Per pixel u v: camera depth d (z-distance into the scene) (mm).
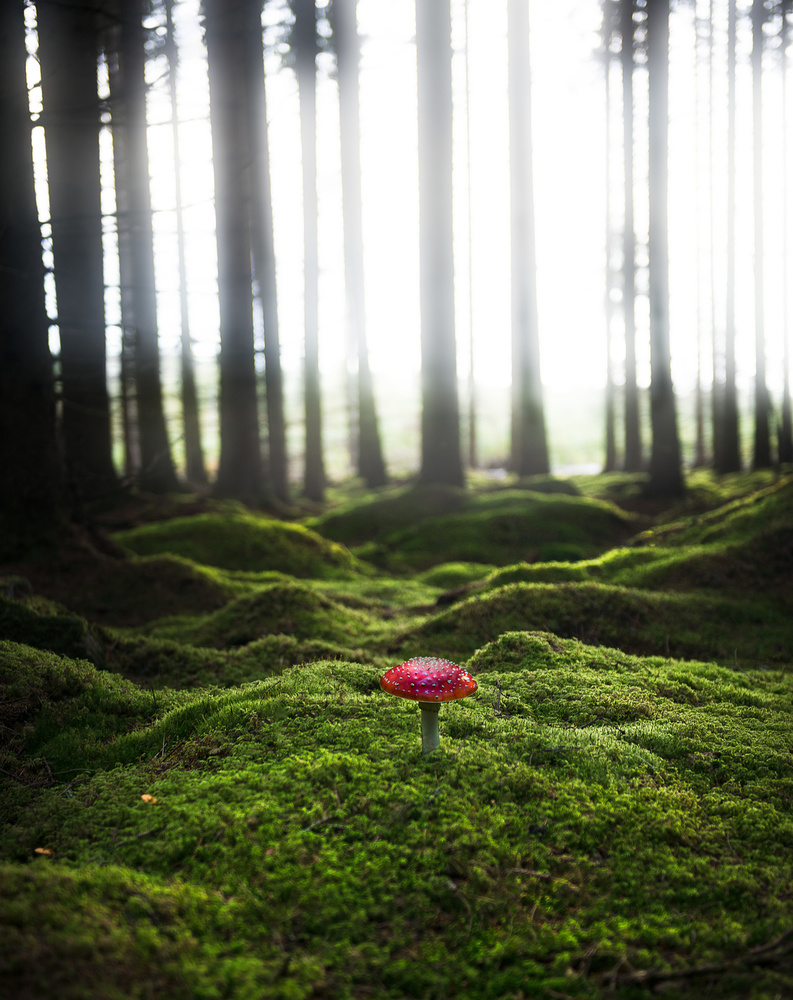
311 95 21281
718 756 4113
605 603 7164
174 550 12086
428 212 17344
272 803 3336
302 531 13391
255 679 5875
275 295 21547
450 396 17797
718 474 25094
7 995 2104
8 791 3949
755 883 2992
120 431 25828
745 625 7434
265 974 2391
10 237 9578
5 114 9227
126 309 13508
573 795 3512
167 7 7773
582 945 2645
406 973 2467
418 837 3113
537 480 20891
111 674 5758
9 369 9844
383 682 3781
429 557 13516
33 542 9844
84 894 2646
